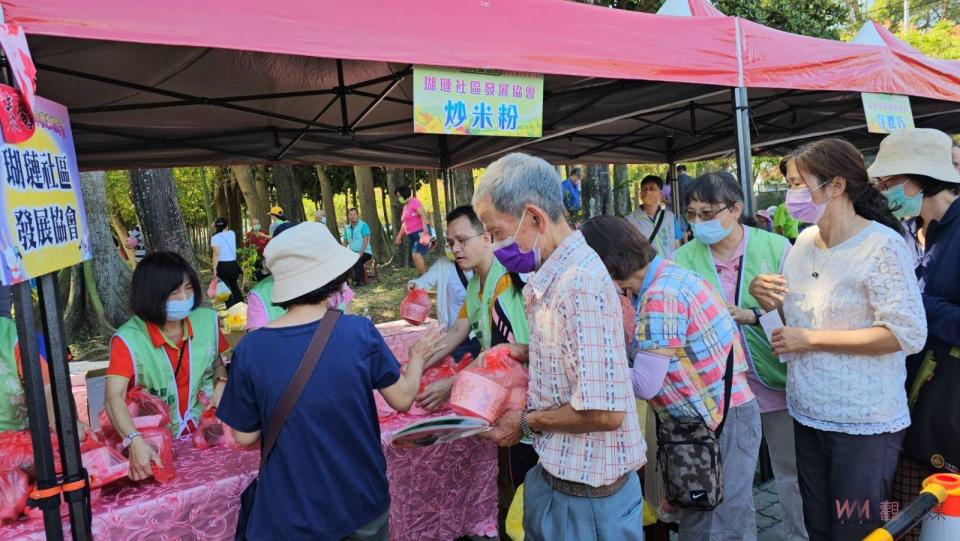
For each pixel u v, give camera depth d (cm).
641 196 705
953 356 212
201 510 197
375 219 1933
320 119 519
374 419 177
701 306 197
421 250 787
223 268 1157
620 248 198
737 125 339
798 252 228
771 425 278
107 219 1031
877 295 194
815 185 207
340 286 178
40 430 159
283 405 161
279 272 171
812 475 222
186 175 2802
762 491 374
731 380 204
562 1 281
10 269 134
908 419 207
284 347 165
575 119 494
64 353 163
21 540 172
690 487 196
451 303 383
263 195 1975
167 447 205
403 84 455
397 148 616
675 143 820
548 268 161
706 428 199
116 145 475
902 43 529
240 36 204
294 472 161
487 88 261
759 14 1028
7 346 225
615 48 293
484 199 165
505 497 288
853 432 203
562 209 166
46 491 161
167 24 190
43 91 354
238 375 167
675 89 411
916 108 602
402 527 250
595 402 148
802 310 219
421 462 254
